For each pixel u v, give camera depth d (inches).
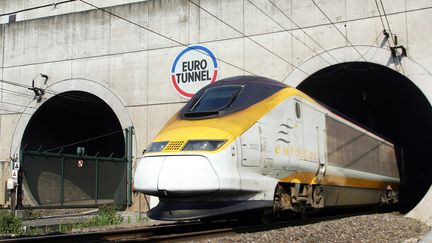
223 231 402.9
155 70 944.9
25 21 1082.1
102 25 1005.8
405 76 749.9
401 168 1035.3
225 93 441.7
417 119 1253.1
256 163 407.8
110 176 930.7
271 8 852.0
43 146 1128.2
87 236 391.9
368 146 748.6
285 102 467.8
